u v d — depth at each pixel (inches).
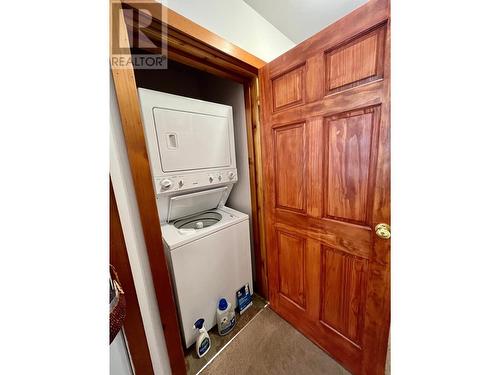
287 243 55.6
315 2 49.8
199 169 56.0
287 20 56.6
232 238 61.2
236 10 47.5
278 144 51.7
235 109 68.6
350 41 34.4
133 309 32.5
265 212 59.8
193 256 50.9
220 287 59.1
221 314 56.9
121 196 30.5
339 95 37.0
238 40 48.4
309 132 43.8
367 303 40.3
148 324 36.0
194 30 37.9
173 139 49.7
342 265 43.8
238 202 75.5
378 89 31.8
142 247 34.1
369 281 39.1
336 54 36.6
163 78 75.6
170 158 49.4
